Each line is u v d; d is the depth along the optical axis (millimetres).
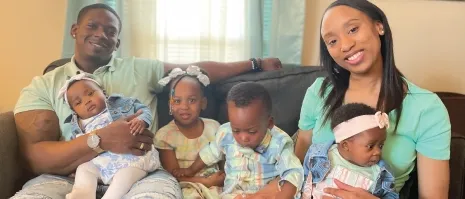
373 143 1179
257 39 1999
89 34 1520
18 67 2094
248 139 1350
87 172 1311
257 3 1966
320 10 2094
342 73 1360
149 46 1991
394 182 1199
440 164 1219
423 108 1224
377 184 1199
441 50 2066
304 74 1648
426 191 1226
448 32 2049
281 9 1992
